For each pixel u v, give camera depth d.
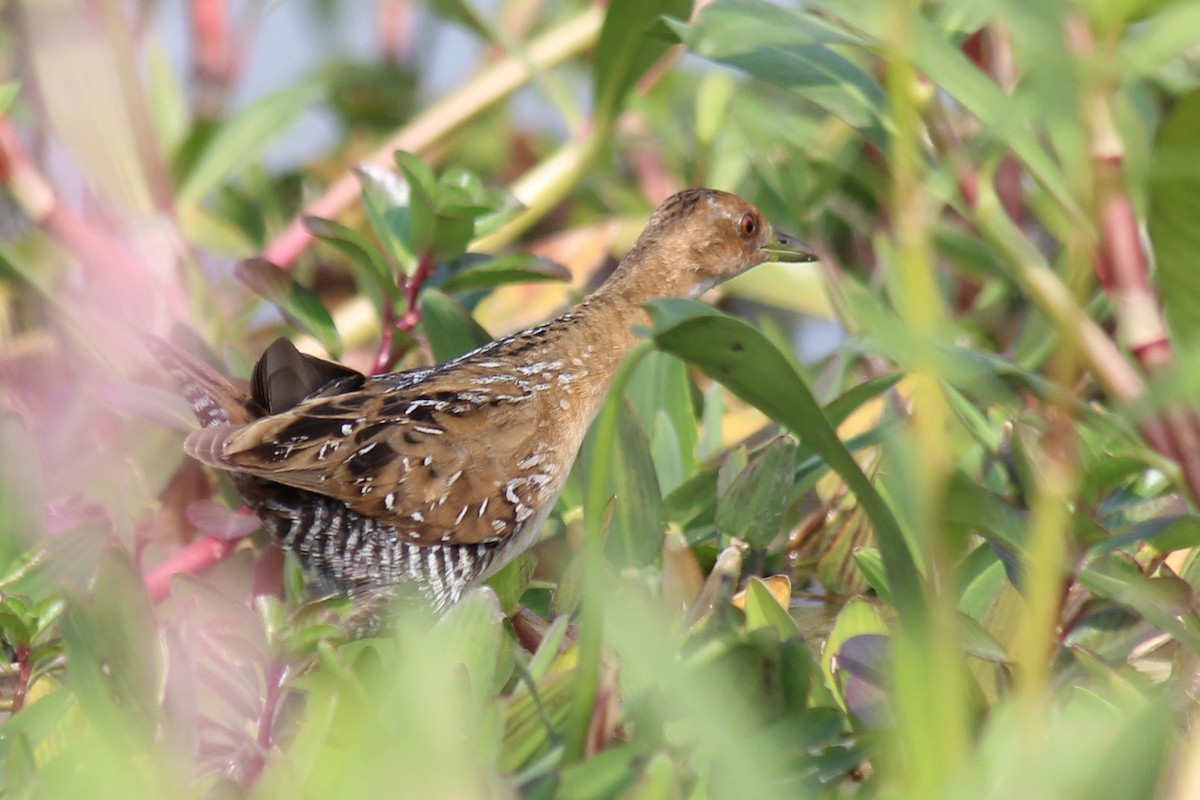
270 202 12.09
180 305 9.83
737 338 5.14
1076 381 9.16
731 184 12.07
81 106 9.67
